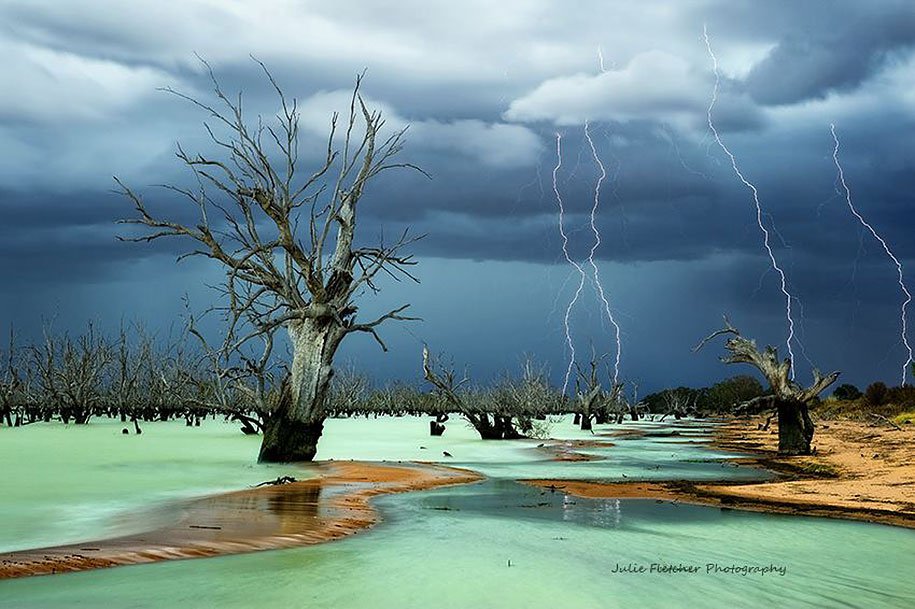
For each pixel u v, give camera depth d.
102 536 12.99
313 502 17.70
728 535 14.38
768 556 12.50
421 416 110.06
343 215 29.33
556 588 10.19
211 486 20.66
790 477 26.22
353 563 11.39
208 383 62.34
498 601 9.50
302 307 28.89
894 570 11.64
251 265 28.41
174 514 15.39
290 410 27.89
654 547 13.14
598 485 22.95
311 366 28.25
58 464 26.25
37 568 10.59
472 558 11.90
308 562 11.41
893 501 18.88
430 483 22.66
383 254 29.52
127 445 36.47
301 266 27.64
